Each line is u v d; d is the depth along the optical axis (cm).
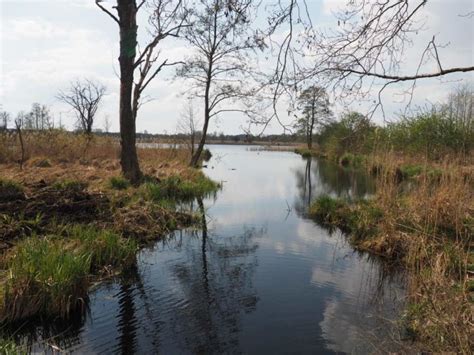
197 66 2134
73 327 528
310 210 1288
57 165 1789
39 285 548
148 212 1019
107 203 1021
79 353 467
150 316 558
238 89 2139
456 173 909
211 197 1559
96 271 696
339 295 638
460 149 1142
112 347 480
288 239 973
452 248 675
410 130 1544
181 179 1577
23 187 1057
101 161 2047
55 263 582
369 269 762
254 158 4522
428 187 938
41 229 790
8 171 1465
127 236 884
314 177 2381
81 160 2009
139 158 2211
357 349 475
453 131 1542
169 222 1035
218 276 716
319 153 4716
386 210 926
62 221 830
